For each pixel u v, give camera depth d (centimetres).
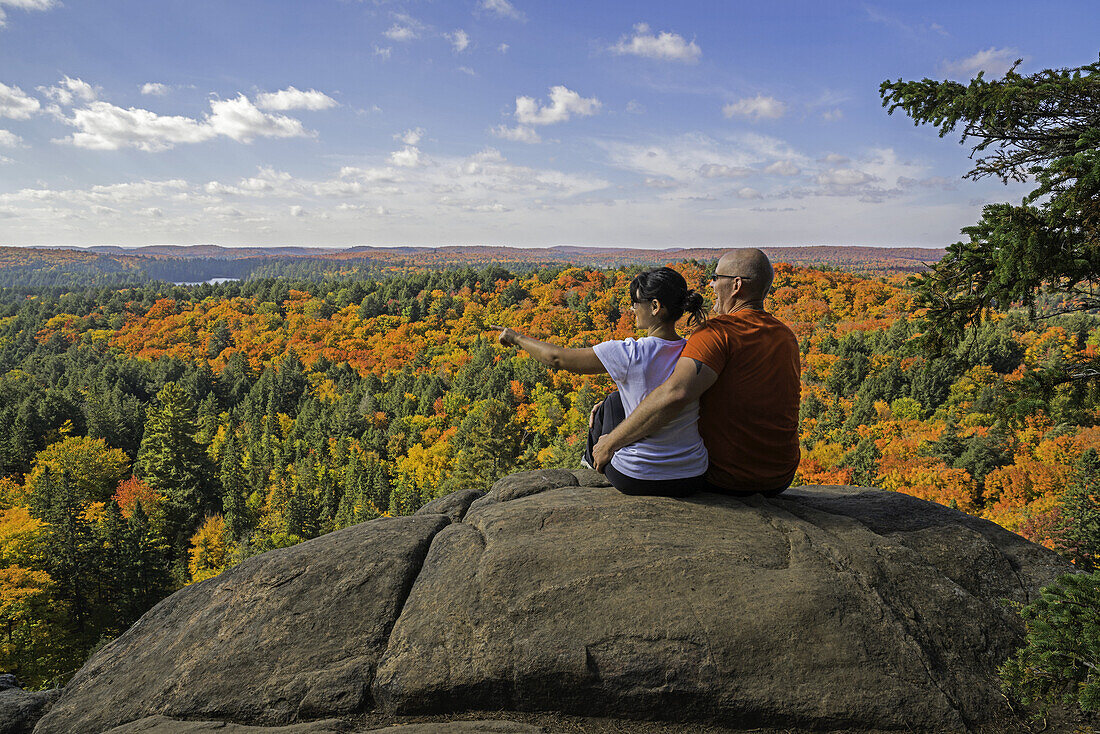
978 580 258
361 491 5059
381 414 8606
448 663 214
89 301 16975
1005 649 226
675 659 208
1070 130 299
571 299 15112
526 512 288
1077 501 2734
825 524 285
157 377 10206
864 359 8812
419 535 291
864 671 207
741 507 288
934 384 7306
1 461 5616
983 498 4491
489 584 239
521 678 209
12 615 2534
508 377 9650
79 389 8712
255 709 213
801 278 14725
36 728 225
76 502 4109
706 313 288
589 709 209
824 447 6334
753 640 212
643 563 241
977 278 305
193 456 5188
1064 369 298
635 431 278
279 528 4325
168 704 220
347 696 213
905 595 237
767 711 201
